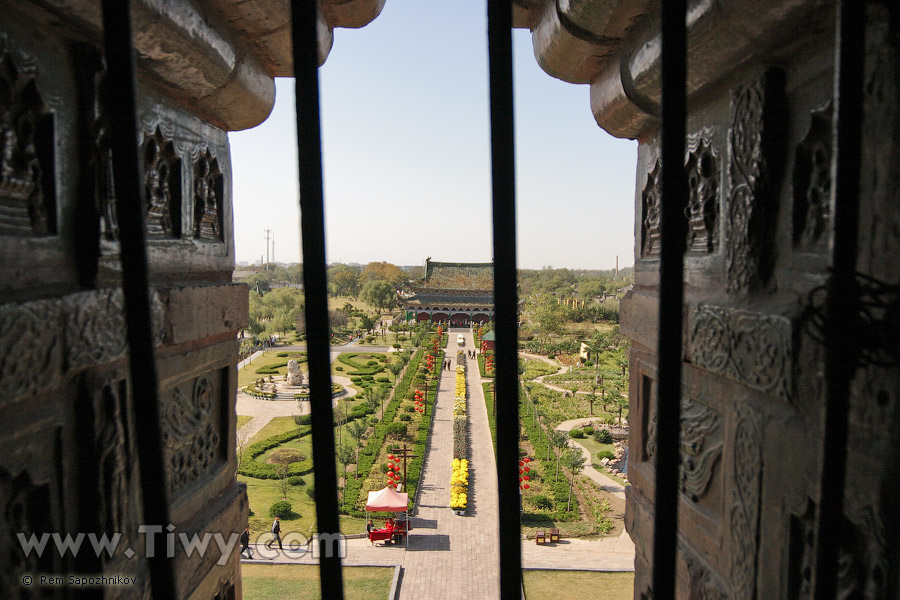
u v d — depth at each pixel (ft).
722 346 9.72
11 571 6.95
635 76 11.68
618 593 41.70
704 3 8.73
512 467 6.45
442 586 44.27
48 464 7.59
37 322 7.01
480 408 108.06
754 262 8.85
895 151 5.87
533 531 54.60
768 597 8.40
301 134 6.58
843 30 5.55
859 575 6.41
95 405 8.34
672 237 6.11
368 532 52.26
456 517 57.98
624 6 10.92
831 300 5.79
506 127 6.48
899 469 5.77
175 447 11.31
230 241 14.20
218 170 13.37
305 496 60.85
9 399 6.58
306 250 6.65
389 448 71.36
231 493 13.82
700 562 10.89
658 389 6.22
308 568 43.57
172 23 9.26
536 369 147.23
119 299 8.88
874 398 6.15
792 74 8.18
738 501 9.37
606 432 85.20
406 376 124.16
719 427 10.36
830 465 5.74
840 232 5.73
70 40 8.12
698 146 11.06
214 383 13.41
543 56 14.56
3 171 6.82
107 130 8.71
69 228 8.11
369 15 13.98
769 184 8.59
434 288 254.06
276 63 13.46
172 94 11.08
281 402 105.40
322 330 6.66
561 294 306.14
